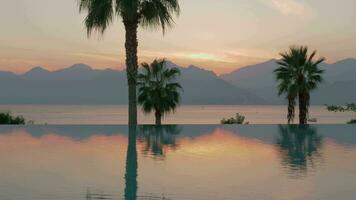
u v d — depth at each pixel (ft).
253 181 27.45
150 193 24.13
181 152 41.32
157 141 50.98
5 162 34.35
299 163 34.78
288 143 49.96
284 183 26.84
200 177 28.71
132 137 55.67
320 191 24.72
